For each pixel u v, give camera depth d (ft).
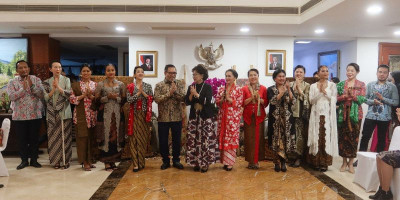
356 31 19.34
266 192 11.93
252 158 14.94
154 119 18.74
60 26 17.97
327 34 20.48
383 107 15.07
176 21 16.71
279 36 21.08
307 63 29.76
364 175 12.37
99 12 16.55
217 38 21.31
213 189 12.23
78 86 14.65
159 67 20.93
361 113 14.53
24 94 15.07
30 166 15.65
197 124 14.43
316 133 14.60
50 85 14.90
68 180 13.38
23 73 14.97
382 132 15.30
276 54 21.08
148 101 14.66
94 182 13.11
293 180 13.46
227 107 14.44
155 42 20.88
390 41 21.76
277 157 14.64
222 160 14.88
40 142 18.01
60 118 15.01
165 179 13.50
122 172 14.58
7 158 17.54
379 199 11.08
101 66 40.14
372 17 15.47
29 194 11.63
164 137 14.89
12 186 12.56
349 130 14.38
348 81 14.83
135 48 20.85
